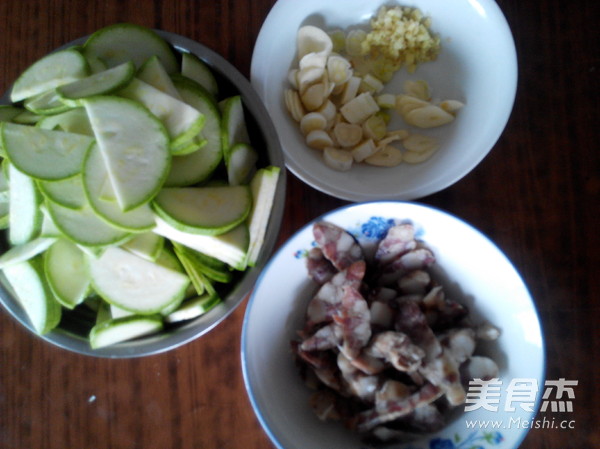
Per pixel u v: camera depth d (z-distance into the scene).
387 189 0.37
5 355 0.38
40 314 0.32
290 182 0.40
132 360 0.37
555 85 0.40
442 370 0.31
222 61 0.34
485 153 0.37
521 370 0.32
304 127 0.40
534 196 0.39
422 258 0.35
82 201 0.31
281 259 0.32
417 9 0.42
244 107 0.34
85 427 0.37
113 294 0.32
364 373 0.32
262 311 0.32
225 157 0.32
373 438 0.32
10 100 0.35
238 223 0.31
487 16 0.39
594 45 0.41
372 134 0.40
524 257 0.38
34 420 0.37
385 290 0.35
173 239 0.32
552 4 0.41
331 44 0.40
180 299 0.33
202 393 0.37
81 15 0.42
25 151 0.30
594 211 0.39
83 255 0.33
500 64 0.38
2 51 0.41
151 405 0.37
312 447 0.31
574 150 0.39
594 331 0.37
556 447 0.36
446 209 0.39
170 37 0.35
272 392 0.32
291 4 0.39
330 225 0.33
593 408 0.36
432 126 0.41
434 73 0.42
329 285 0.34
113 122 0.29
